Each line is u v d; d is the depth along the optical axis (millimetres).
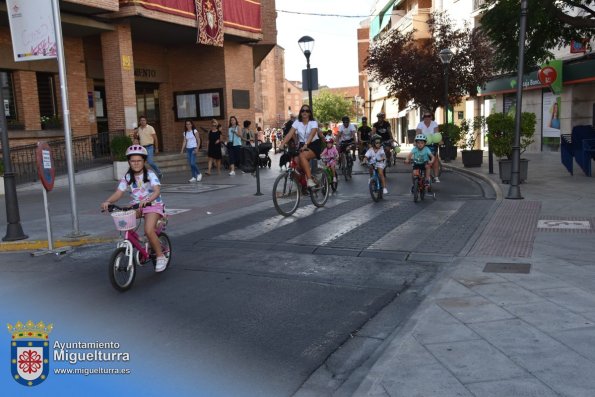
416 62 23359
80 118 20344
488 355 3963
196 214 10828
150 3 19203
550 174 15227
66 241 8719
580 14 19031
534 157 21688
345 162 16031
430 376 3682
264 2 26672
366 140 20453
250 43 25734
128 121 19625
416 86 23719
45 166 8180
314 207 11219
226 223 9883
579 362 3785
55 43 8977
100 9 17672
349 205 11352
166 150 25672
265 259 7406
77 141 18547
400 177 16516
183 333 4887
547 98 23953
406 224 9164
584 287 5438
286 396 3725
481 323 4594
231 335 4816
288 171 10359
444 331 4461
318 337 4730
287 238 8508
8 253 8469
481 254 7008
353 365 4184
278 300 5723
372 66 25047
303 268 6918
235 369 4148
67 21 17516
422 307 5082
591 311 4762
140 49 24125
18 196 14484
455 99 24656
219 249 8070
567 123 22062
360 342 4617
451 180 15516
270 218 10211
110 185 16688
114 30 19234
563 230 8070
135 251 6480
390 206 11031
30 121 18453
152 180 6457
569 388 3434
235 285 6293
